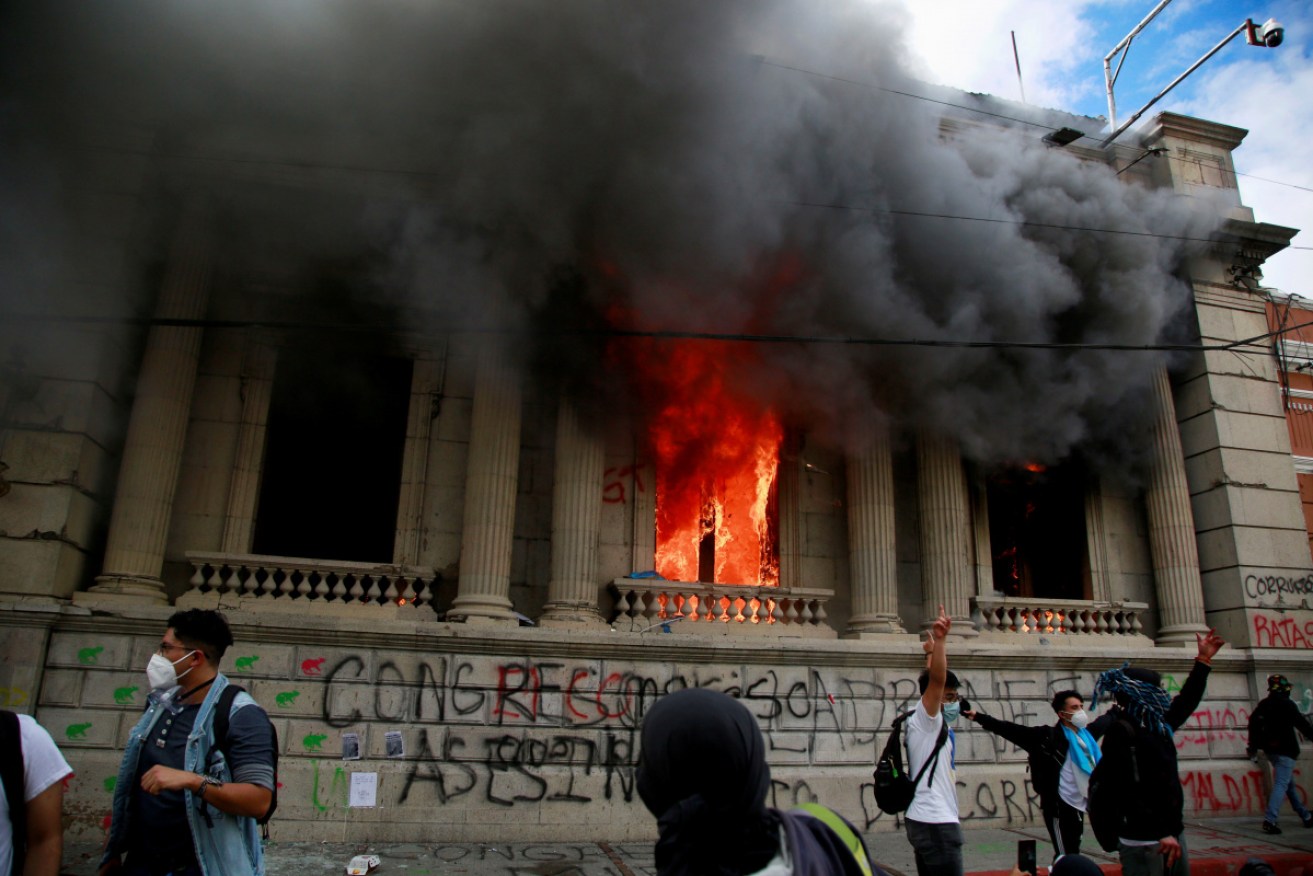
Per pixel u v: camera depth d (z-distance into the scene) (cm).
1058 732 615
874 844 904
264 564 960
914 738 520
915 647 1043
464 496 1070
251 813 313
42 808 285
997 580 1342
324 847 802
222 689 338
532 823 870
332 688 873
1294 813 1145
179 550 989
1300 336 1398
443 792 862
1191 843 938
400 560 1039
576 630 956
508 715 902
